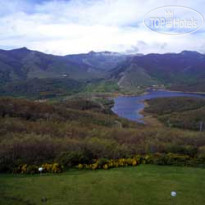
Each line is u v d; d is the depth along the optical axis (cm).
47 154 1155
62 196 832
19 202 793
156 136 1717
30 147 1166
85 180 962
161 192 868
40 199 812
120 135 1708
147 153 1277
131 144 1412
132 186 912
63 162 1111
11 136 1393
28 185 913
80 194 847
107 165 1122
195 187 913
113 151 1232
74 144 1268
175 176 1020
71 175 1018
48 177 993
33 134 1455
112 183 935
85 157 1148
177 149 1311
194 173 1066
